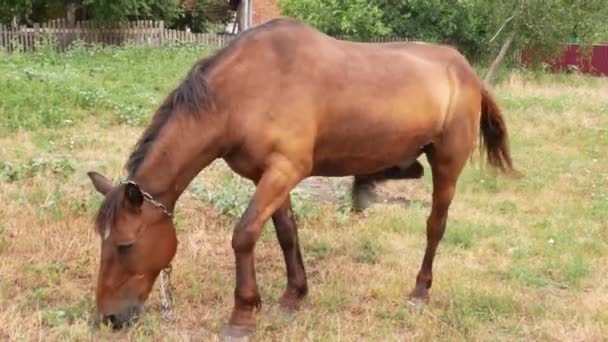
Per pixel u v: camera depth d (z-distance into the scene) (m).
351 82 4.60
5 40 20.58
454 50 5.41
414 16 25.03
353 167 4.86
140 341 4.38
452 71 5.20
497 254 6.54
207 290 5.32
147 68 16.59
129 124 11.13
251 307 4.50
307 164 4.46
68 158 8.52
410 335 4.78
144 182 4.17
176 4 24.50
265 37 4.47
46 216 6.49
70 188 7.46
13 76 12.72
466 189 8.80
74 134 10.16
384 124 4.73
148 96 12.95
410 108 4.84
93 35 21.92
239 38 4.50
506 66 21.45
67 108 11.40
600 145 11.91
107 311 4.12
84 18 23.16
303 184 8.79
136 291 4.16
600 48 26.14
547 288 5.80
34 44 20.20
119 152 9.40
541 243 6.80
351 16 23.05
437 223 5.35
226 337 4.46
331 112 4.54
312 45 4.56
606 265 6.33
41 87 12.09
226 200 7.10
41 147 9.27
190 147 4.28
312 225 7.12
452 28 24.73
